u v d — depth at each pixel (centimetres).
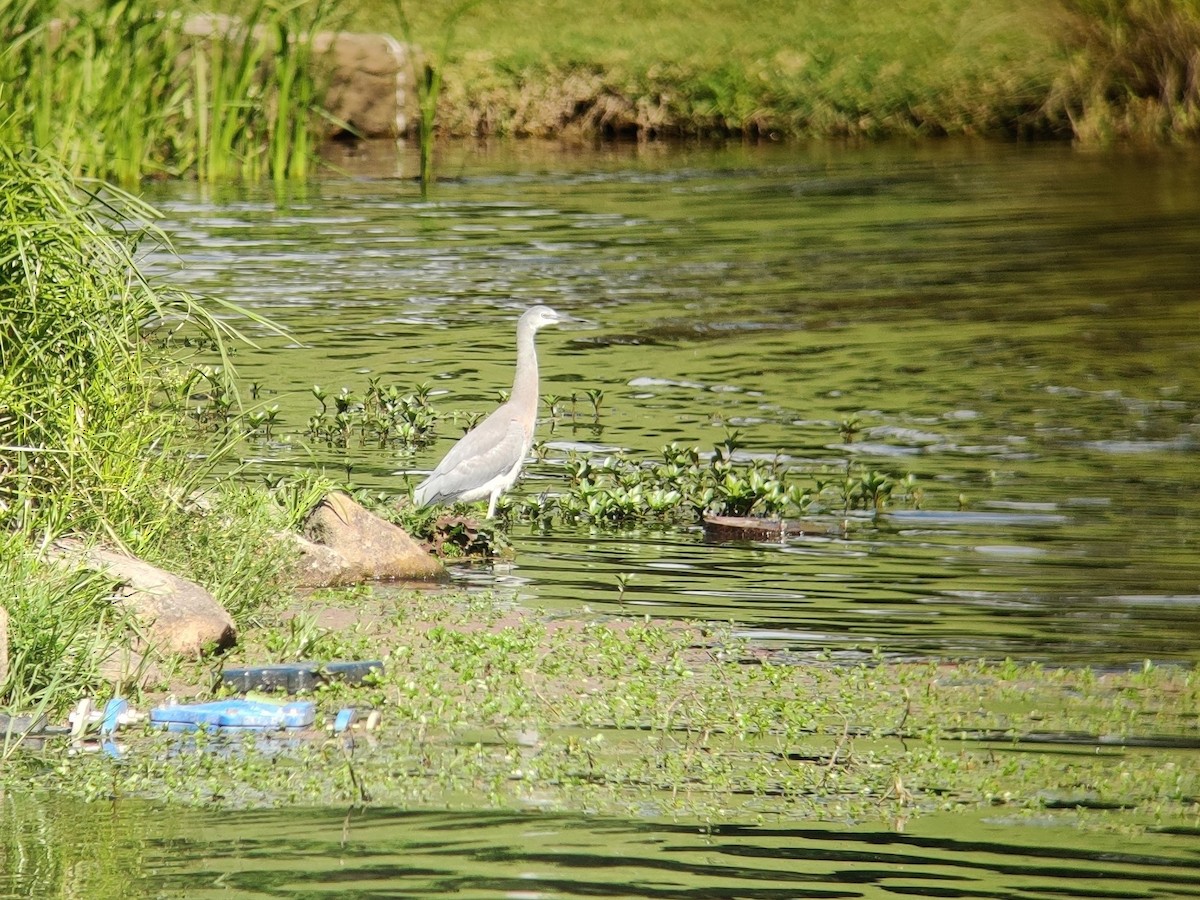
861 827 889
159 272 2719
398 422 1869
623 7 5331
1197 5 4312
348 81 4497
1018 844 869
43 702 1029
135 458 1306
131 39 3519
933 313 2502
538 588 1358
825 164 4075
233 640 1180
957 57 4647
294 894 795
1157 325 2381
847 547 1468
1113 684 1116
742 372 2166
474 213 3400
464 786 938
